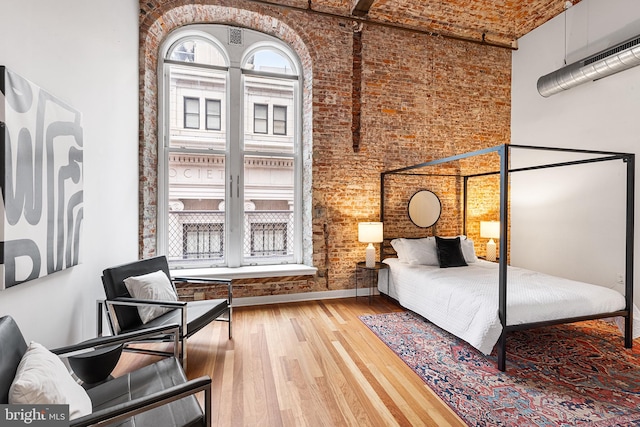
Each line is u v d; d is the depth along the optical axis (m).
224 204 4.11
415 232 4.60
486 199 4.93
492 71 4.91
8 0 1.50
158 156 3.83
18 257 1.50
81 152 2.12
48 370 1.16
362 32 4.26
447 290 2.91
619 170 3.58
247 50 4.12
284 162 4.32
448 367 2.38
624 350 2.66
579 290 2.70
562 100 4.21
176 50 3.95
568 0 3.98
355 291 4.28
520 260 4.81
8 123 1.44
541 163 4.51
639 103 3.39
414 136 4.54
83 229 2.18
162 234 3.86
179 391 1.15
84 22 2.24
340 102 4.16
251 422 1.75
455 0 3.98
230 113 4.05
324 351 2.64
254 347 2.70
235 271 3.79
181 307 2.19
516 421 1.77
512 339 2.89
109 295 2.28
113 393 1.45
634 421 1.77
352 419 1.79
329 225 4.16
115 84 2.77
